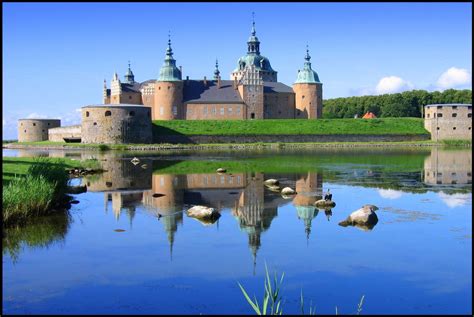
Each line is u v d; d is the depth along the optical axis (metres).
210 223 32.00
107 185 48.47
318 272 22.95
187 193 43.84
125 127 122.69
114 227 30.83
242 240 28.02
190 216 33.91
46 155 90.12
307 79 164.75
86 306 19.47
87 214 34.38
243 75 157.25
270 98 163.12
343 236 28.78
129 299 20.08
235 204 38.66
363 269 23.30
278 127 131.88
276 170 62.09
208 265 23.89
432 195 42.62
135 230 30.09
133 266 23.70
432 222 32.06
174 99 152.12
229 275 22.61
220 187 47.47
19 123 146.75
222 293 20.66
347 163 71.81
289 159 79.81
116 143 121.44
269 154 92.38
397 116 189.50
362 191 44.97
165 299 20.08
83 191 44.28
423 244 27.12
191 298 20.16
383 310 19.16
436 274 22.67
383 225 31.28
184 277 22.36
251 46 185.00
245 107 156.88
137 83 169.38
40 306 19.45
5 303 19.69
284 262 24.28
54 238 28.27
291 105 165.62
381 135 130.38
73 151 104.31
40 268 23.45
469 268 23.38
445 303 19.73
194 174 57.53
